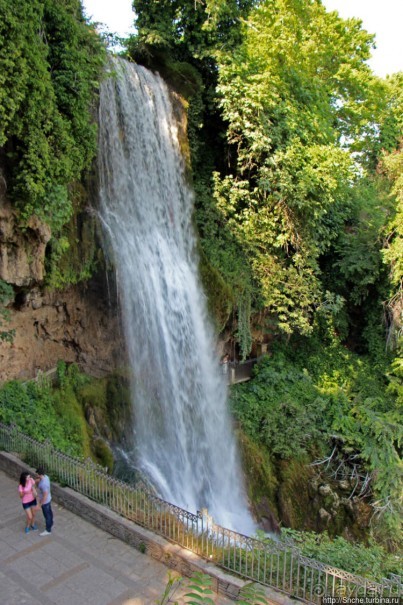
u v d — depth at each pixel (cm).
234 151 1884
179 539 740
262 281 1867
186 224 1734
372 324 2217
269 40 1814
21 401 1177
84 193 1345
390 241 2078
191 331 1642
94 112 1358
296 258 1908
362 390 2020
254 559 695
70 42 1089
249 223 1838
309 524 1537
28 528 797
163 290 1566
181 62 1806
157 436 1481
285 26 1952
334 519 1527
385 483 1569
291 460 1633
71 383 1374
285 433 1673
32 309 1277
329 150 1809
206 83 1855
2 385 1198
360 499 1573
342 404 1866
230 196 1820
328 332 2206
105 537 796
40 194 1038
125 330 1438
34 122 980
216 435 1661
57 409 1245
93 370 1456
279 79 1792
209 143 1931
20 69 906
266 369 1938
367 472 1619
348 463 1688
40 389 1255
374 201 2258
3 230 1053
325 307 1988
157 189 1634
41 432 1106
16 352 1255
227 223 1839
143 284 1495
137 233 1528
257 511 1535
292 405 1759
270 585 666
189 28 1791
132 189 1530
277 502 1569
